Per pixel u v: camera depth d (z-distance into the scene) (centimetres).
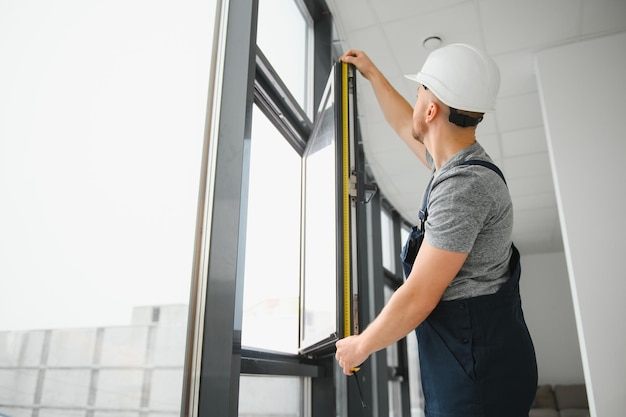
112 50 138
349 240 136
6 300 111
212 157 146
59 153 124
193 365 128
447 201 96
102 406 116
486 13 270
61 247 120
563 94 278
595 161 258
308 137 237
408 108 154
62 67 128
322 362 231
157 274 131
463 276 100
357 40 292
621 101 265
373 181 469
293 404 217
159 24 149
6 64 120
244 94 150
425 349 103
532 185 500
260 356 178
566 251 253
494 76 108
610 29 280
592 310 234
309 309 193
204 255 136
